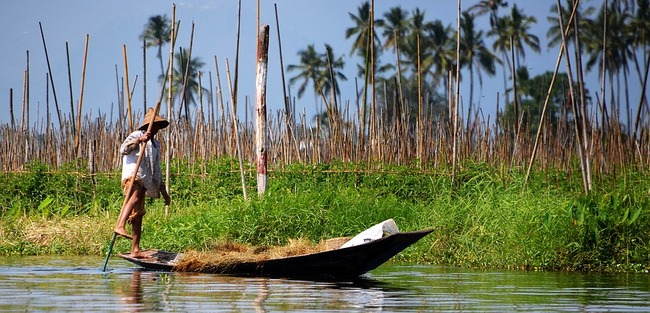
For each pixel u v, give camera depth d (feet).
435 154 99.71
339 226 81.15
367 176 97.45
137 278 57.47
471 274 63.77
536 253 69.41
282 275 60.08
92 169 101.65
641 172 86.22
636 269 66.80
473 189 90.74
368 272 65.21
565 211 70.44
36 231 87.40
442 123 100.12
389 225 60.44
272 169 99.09
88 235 85.76
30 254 82.02
